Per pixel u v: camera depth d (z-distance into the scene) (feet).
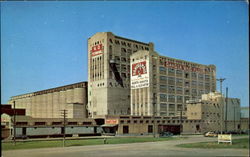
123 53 378.73
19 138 224.12
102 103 359.87
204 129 348.79
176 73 381.19
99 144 161.99
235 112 336.29
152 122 316.19
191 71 400.88
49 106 419.13
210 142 166.09
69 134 268.82
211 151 113.50
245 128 321.52
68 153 111.75
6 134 225.97
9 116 237.45
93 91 375.45
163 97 360.89
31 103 413.80
